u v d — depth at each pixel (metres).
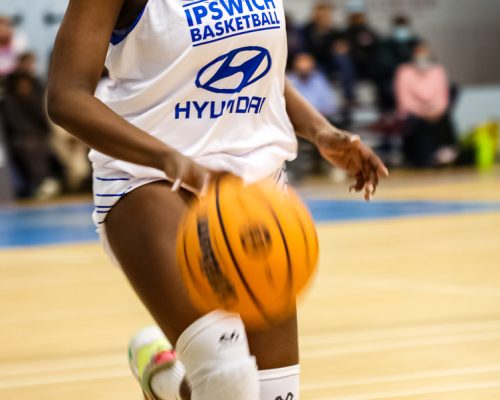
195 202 4.19
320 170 32.09
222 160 4.84
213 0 4.70
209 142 4.83
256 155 4.94
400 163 32.03
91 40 4.40
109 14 4.46
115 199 4.65
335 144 5.21
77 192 28.97
